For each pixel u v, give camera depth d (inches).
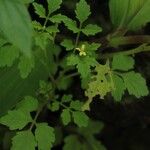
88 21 21.0
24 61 13.6
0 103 15.8
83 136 21.5
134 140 24.4
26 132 14.1
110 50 21.0
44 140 14.0
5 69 15.4
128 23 16.6
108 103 21.9
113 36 16.6
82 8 14.6
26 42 9.1
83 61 13.9
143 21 16.5
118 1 16.6
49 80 18.5
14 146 13.9
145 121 23.1
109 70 14.8
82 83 15.2
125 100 21.5
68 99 15.8
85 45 14.6
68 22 14.4
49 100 16.1
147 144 24.5
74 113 15.1
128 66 14.9
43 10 14.0
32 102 14.6
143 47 15.9
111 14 16.8
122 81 14.6
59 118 21.4
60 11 20.3
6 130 18.8
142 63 21.5
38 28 13.7
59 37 18.6
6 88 15.7
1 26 9.3
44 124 14.2
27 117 14.4
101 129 23.0
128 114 22.5
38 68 15.9
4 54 13.5
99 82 14.8
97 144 21.3
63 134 21.8
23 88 15.9
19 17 9.3
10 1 9.4
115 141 24.5
